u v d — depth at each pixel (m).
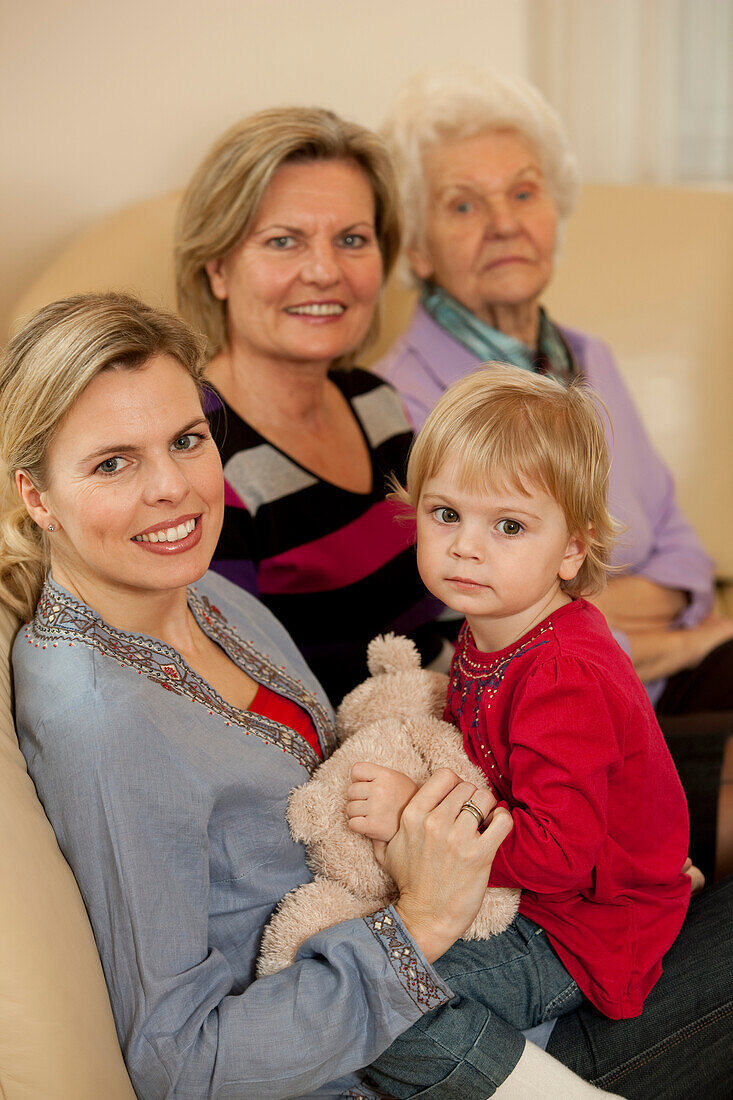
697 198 2.07
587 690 0.91
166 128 1.93
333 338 1.44
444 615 1.63
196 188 1.40
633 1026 0.99
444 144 1.74
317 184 1.39
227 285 1.44
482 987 0.95
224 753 0.90
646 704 0.98
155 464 0.85
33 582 0.98
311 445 1.48
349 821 0.93
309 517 1.41
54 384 0.82
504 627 1.00
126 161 1.93
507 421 0.95
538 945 0.98
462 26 2.06
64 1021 0.73
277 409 1.46
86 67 1.86
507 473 0.94
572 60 2.26
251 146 1.34
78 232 1.94
